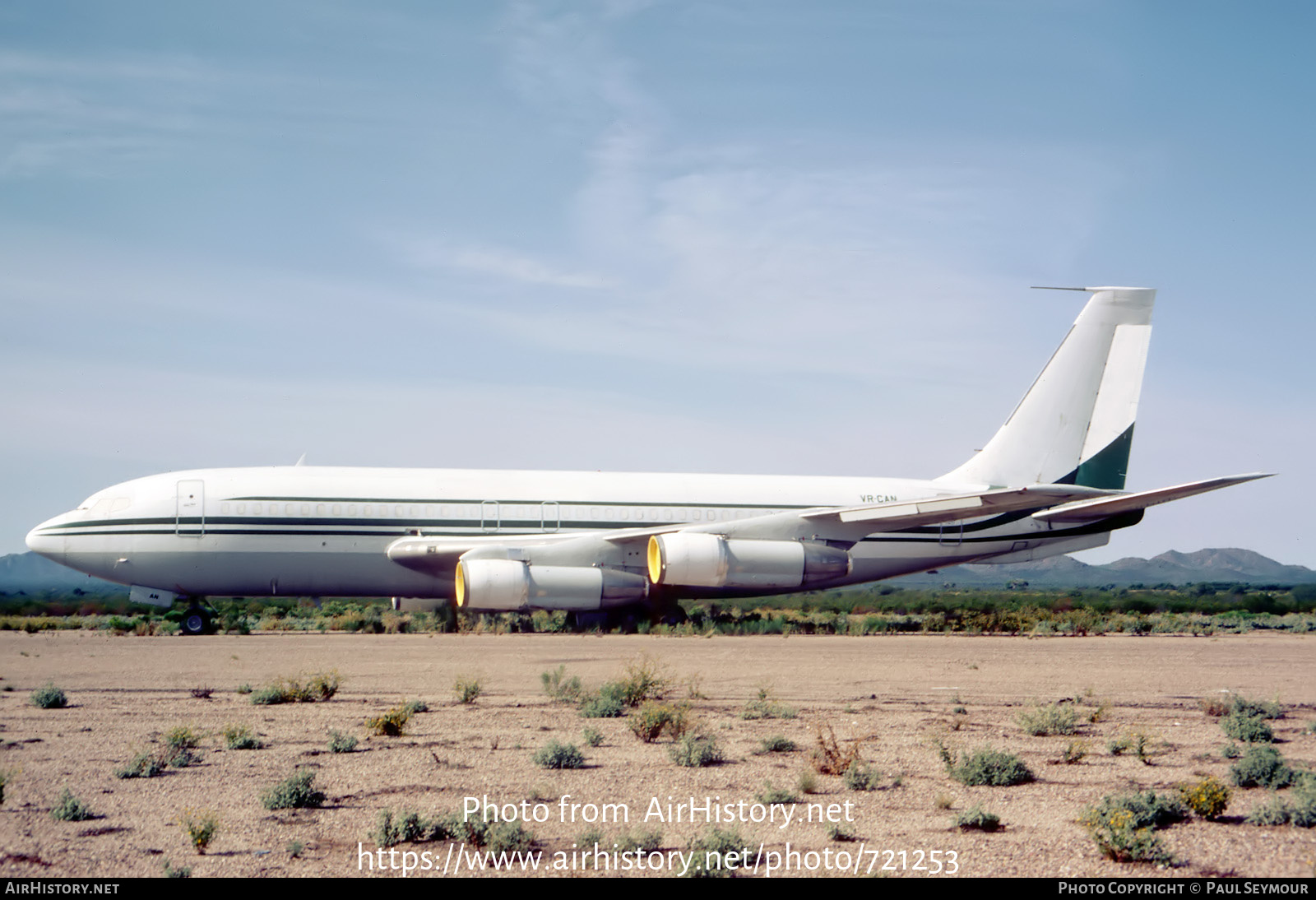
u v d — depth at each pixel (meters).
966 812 9.37
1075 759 12.40
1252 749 11.59
